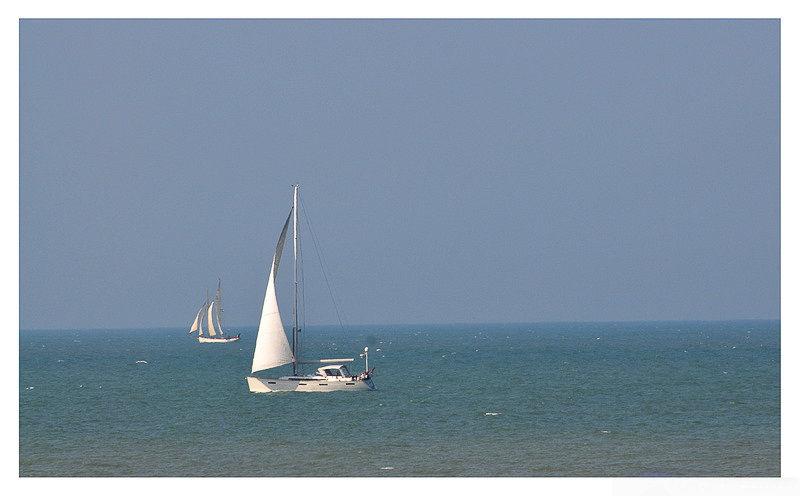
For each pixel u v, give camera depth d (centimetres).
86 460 14688
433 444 16062
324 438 16862
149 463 14388
